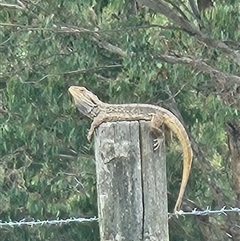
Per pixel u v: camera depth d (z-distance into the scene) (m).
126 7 14.52
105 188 6.20
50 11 15.29
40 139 15.83
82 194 16.52
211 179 17.83
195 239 17.98
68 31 15.09
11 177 17.83
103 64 16.09
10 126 15.76
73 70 15.45
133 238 6.14
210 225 17.97
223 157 19.19
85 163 16.70
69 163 16.89
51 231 16.66
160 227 6.18
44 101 15.49
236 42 14.78
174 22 14.99
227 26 14.20
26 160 16.64
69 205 16.48
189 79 15.52
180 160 16.27
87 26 15.18
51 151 16.00
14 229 17.22
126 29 14.70
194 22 16.44
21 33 15.62
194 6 15.30
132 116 6.48
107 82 15.98
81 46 15.29
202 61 15.30
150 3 15.01
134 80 15.22
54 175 16.73
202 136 17.23
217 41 14.78
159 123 6.37
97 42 15.49
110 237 6.16
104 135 6.26
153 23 15.83
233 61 15.60
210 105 15.22
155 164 6.24
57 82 15.36
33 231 17.31
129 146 6.22
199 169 17.75
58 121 15.66
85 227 16.59
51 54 15.48
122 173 6.20
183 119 16.30
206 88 15.82
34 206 16.50
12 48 16.14
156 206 6.19
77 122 15.63
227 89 15.48
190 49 15.91
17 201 16.73
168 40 15.45
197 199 18.22
